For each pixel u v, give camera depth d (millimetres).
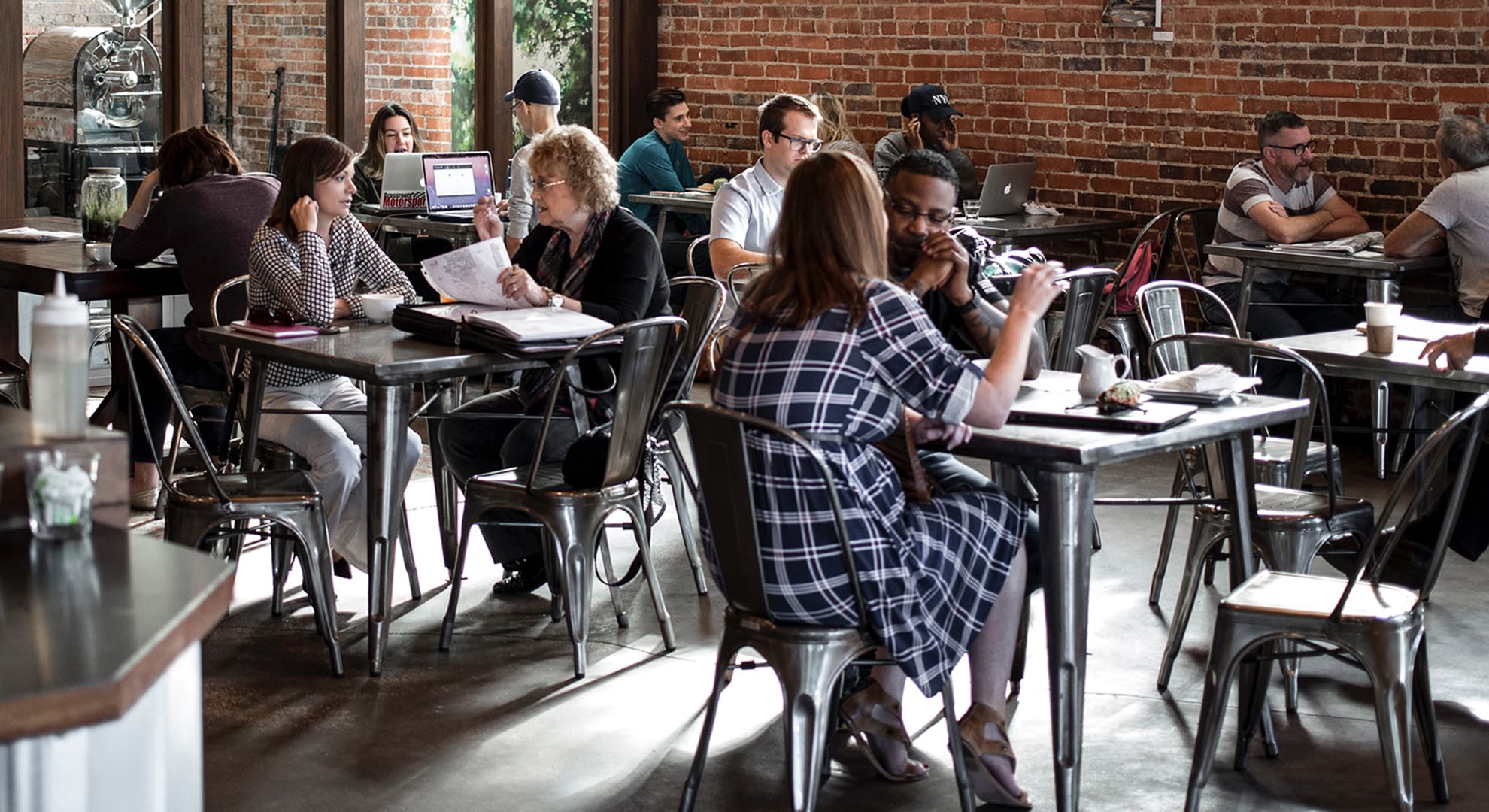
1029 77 7539
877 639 2688
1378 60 6504
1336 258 5816
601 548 4020
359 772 3084
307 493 3611
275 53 7469
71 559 1905
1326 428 3412
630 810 2936
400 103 8047
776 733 3320
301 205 4020
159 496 4926
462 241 6562
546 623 4031
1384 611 2771
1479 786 3061
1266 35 6785
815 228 2629
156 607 1736
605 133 8914
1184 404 2959
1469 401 5621
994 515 2830
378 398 3518
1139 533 4945
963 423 2748
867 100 8125
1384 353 4016
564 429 3975
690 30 8742
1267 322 6133
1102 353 2994
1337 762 3182
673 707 3461
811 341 2617
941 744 3273
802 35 8312
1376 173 6566
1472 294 5773
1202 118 7020
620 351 3662
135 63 6895
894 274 3201
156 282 4816
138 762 1698
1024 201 7223
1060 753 2811
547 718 3381
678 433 6086
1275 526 3428
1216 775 3115
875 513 2652
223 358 4105
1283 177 6340
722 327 4434
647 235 4031
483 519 4113
